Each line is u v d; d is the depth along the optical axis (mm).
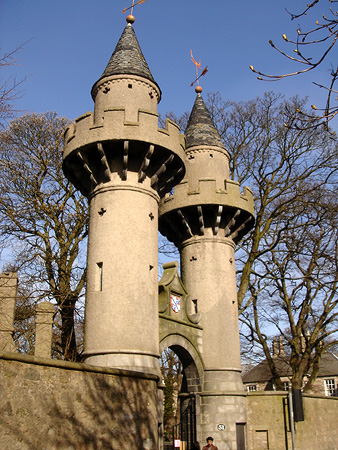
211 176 22453
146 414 12078
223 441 18688
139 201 16750
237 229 22203
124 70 18484
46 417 9352
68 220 22266
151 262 16406
